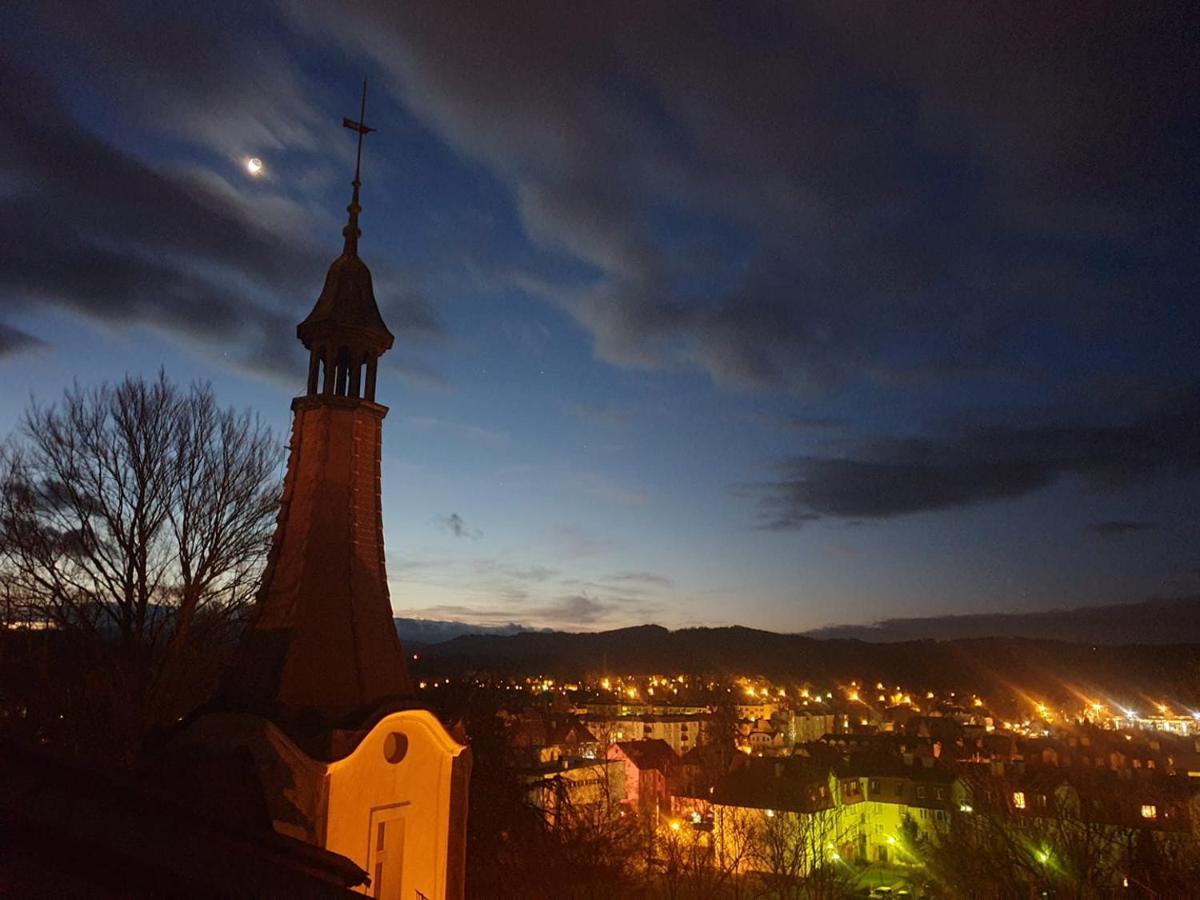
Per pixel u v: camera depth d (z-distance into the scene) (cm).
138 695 1980
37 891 620
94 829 704
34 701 2041
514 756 3331
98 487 2092
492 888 2538
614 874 2716
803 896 3950
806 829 5350
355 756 1209
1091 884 3316
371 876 1226
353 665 1335
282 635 1324
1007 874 3516
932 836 6475
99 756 1862
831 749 8938
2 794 697
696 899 2839
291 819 1151
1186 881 3075
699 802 6875
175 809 809
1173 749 7831
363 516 1444
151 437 2122
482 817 2611
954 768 6731
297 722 1234
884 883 5862
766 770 6900
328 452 1439
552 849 2614
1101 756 7175
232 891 708
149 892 666
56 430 2083
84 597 2058
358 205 1634
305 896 754
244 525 2205
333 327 1489
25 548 2000
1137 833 3538
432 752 1350
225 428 2225
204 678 2134
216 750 1220
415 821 1309
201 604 2175
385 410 1514
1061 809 3703
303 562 1366
